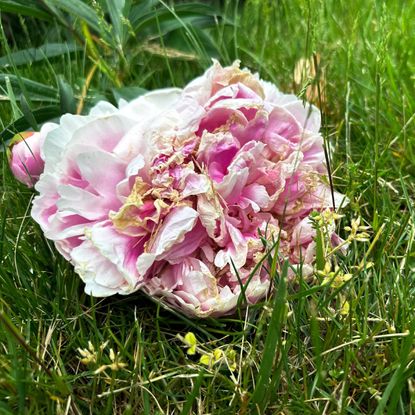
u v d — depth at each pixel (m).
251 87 0.56
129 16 0.74
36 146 0.57
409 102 0.67
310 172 0.56
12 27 0.85
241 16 0.86
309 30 0.70
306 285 0.52
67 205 0.52
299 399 0.49
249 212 0.54
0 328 0.51
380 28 0.69
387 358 0.51
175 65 0.78
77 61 0.75
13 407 0.49
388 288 0.55
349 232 0.59
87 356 0.48
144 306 0.55
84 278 0.52
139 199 0.52
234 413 0.48
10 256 0.56
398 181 0.64
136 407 0.50
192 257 0.53
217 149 0.53
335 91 0.72
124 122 0.54
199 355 0.53
